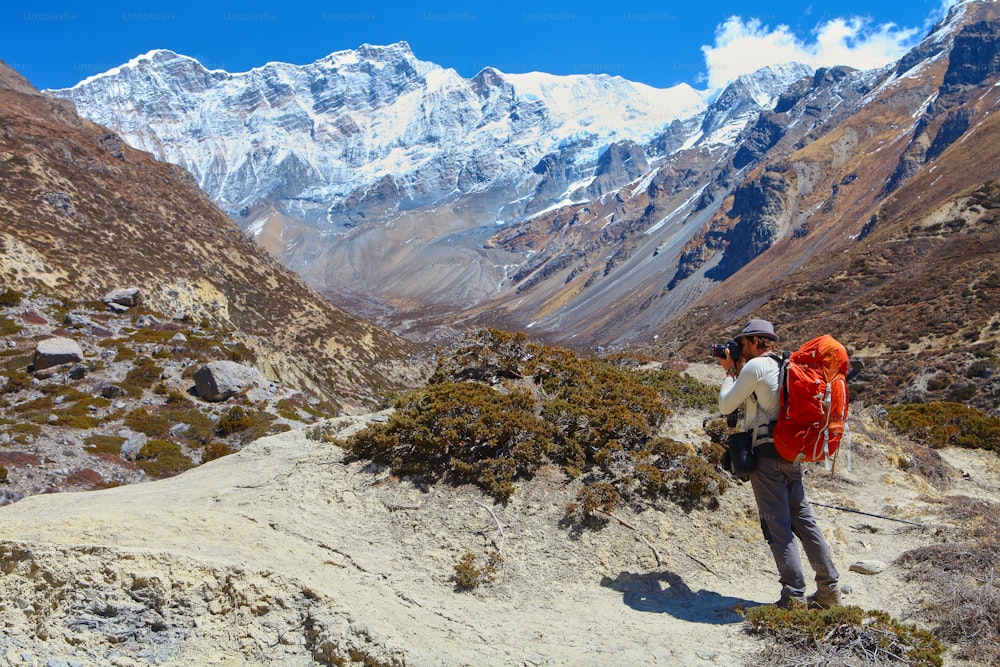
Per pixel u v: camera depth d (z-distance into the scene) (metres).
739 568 6.95
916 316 89.19
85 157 116.19
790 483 5.83
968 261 105.50
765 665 4.77
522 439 7.95
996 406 52.16
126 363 48.06
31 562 5.48
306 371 83.62
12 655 4.91
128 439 36.88
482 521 7.14
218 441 40.12
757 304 157.00
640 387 9.70
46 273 72.50
